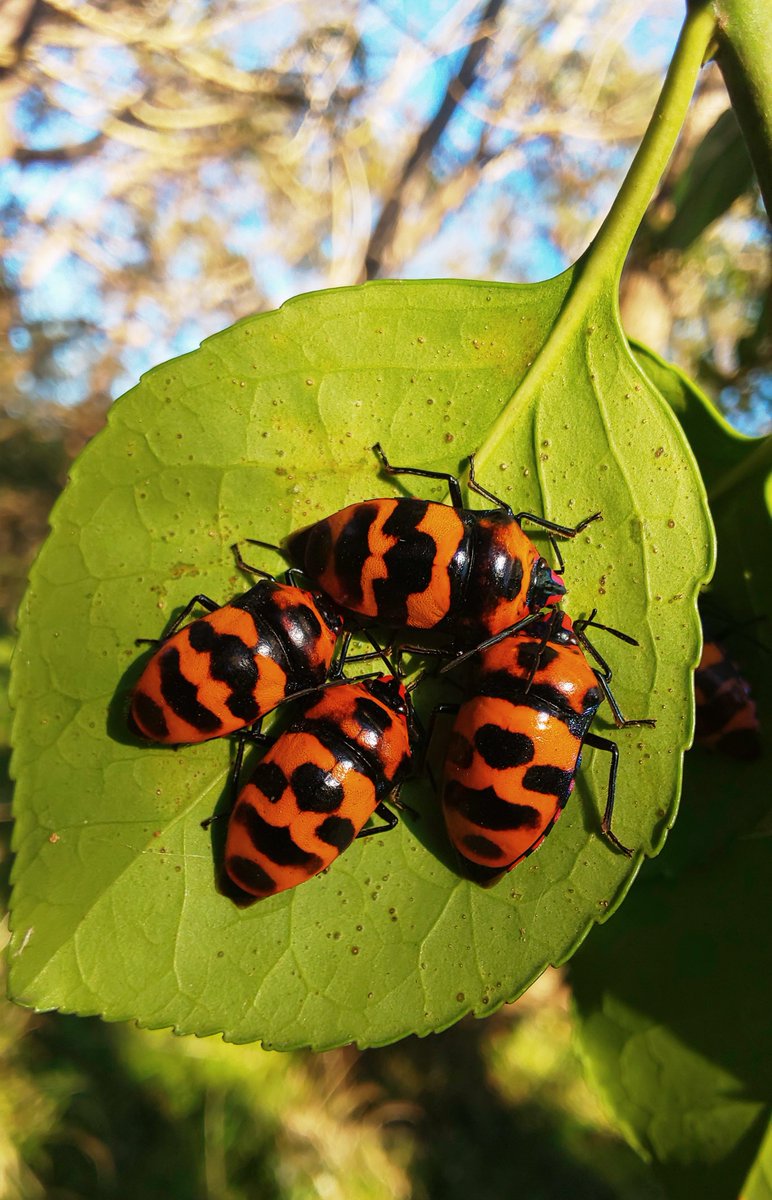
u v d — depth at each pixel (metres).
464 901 0.08
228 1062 0.27
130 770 0.08
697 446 0.09
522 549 0.08
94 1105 0.25
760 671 0.09
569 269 0.08
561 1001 0.32
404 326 0.08
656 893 0.08
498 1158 0.28
